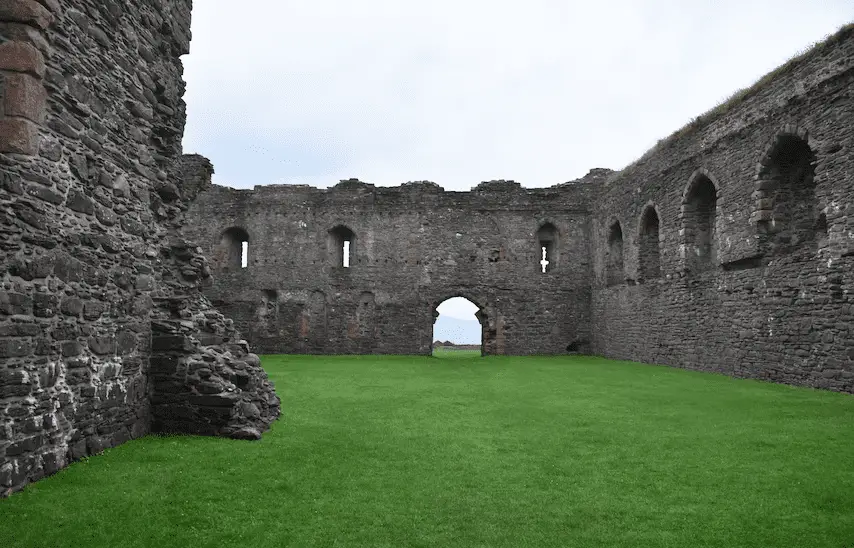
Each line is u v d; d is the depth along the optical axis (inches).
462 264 1061.1
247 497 205.0
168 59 346.3
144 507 191.9
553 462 255.8
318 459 256.8
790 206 557.9
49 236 226.5
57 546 161.9
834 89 470.3
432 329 1054.4
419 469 244.1
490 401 426.9
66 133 239.5
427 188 1071.0
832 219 473.4
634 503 203.0
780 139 535.5
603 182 1058.7
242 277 1064.8
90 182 257.8
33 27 217.3
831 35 470.9
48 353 224.5
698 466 247.9
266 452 265.9
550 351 1049.5
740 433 309.3
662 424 337.7
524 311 1056.2
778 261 544.7
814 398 429.1
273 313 1065.5
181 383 305.6
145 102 313.4
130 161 296.8
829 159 475.5
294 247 1064.8
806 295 507.2
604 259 987.3
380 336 1048.2
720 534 175.5
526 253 1064.2
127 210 292.7
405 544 167.6
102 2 269.4
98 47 266.4
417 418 357.1
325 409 387.5
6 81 210.8
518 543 169.3
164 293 334.6
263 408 342.6
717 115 636.7
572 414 371.9
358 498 206.5
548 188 1072.2
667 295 755.4
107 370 267.6
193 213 1073.5
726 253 620.4
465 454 269.3
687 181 703.1
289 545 165.8
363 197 1063.0
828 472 236.4
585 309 1055.6
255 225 1071.6
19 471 205.6
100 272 264.7
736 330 609.9
